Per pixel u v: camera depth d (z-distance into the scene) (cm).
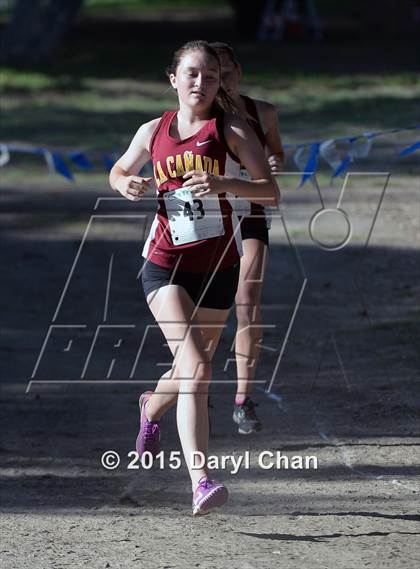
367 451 1412
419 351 1858
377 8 7575
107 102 5050
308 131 3931
